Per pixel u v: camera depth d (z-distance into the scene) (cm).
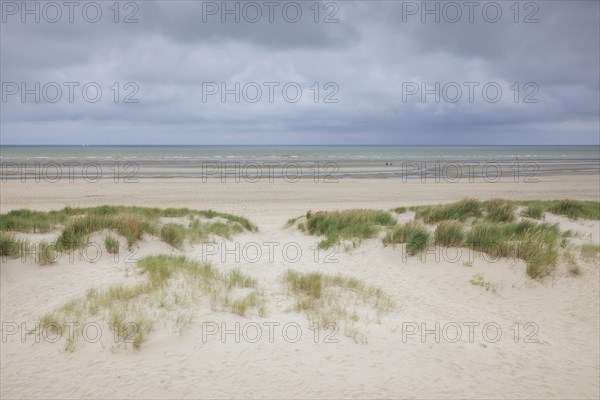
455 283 1000
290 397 517
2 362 568
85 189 3031
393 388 546
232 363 579
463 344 691
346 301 826
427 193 3048
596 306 897
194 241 1270
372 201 2658
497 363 638
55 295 805
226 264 1091
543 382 593
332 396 522
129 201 2536
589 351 707
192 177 3988
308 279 898
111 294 746
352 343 652
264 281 939
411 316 794
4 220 1293
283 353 609
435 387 556
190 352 596
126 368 557
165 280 819
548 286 987
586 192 3228
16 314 723
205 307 724
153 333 630
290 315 734
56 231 1258
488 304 900
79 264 977
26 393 506
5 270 891
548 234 1226
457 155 10694
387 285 983
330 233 1382
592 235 1472
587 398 558
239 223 1661
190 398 506
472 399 536
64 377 538
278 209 2328
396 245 1216
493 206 1716
